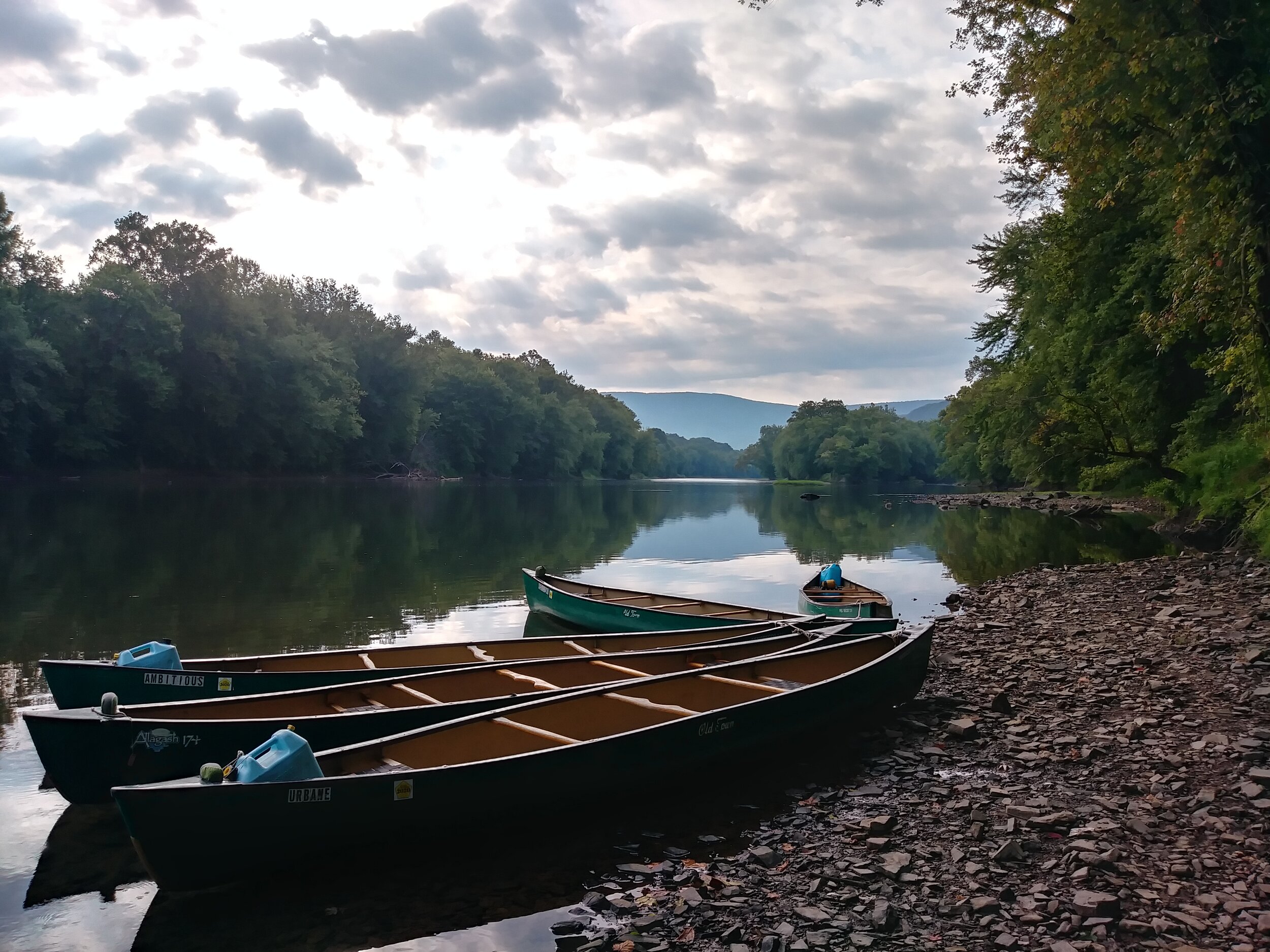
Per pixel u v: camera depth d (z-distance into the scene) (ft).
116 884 18.38
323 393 232.12
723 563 81.10
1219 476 81.30
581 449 384.68
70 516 102.42
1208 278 42.47
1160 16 36.11
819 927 15.70
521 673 28.76
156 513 111.55
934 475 477.77
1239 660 31.96
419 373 274.57
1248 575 51.93
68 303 173.37
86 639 41.29
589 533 111.55
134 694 25.75
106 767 20.79
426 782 18.43
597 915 16.60
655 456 527.40
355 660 31.32
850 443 433.89
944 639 41.86
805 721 25.58
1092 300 93.09
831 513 165.89
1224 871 16.85
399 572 66.90
